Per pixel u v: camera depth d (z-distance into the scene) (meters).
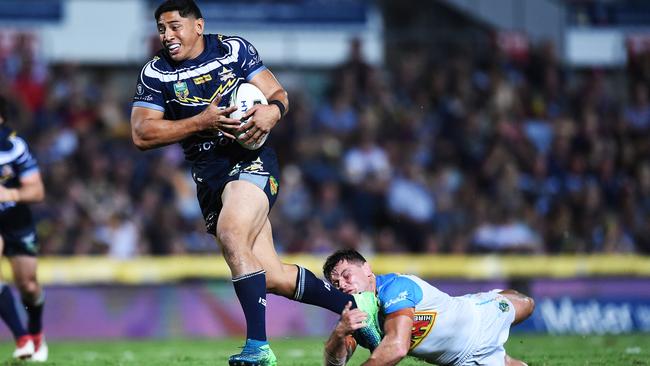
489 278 46.72
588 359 26.27
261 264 20.70
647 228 58.31
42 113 58.16
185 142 21.39
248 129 20.38
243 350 19.70
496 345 20.62
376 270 46.16
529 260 46.84
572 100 65.00
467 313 20.14
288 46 65.00
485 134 60.84
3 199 26.53
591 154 61.38
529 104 63.81
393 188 55.94
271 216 53.47
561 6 68.69
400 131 59.62
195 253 51.78
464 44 66.88
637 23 68.75
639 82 66.94
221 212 20.33
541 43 66.06
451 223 55.56
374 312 19.95
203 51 21.11
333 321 45.09
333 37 65.56
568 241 55.59
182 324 44.25
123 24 63.44
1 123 26.86
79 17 62.88
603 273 47.19
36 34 60.88
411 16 67.94
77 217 51.78
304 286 20.77
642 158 62.25
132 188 54.56
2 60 59.69
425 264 46.53
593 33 68.75
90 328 43.50
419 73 64.38
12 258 27.53
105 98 60.31
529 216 55.81
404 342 18.92
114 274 44.03
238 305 44.91
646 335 41.91
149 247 50.91
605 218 57.22
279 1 64.94
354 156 57.41
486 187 57.75
